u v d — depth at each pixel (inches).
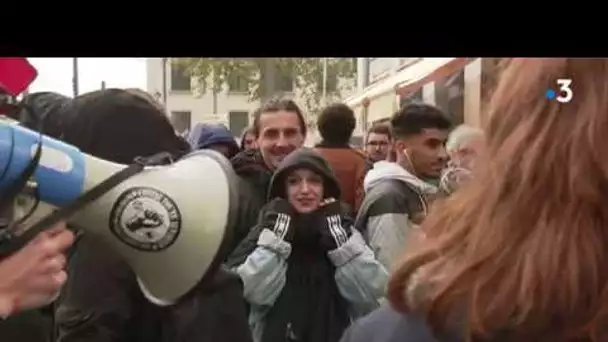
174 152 63.5
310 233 108.3
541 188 27.4
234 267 109.1
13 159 40.9
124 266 61.1
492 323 27.5
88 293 60.9
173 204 45.3
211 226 45.8
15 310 41.4
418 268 30.5
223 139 181.6
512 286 27.3
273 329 108.5
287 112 149.3
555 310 26.8
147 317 62.3
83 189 43.5
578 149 26.8
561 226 27.0
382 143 212.8
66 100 67.4
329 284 109.5
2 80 62.6
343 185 172.4
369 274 107.6
